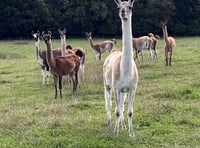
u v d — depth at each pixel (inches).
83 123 375.9
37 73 821.2
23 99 544.7
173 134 332.2
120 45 1480.1
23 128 367.9
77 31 2096.5
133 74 314.3
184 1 2167.8
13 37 2026.3
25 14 1977.1
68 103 484.1
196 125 355.6
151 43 971.9
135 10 2097.7
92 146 300.7
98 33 2126.0
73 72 584.4
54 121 379.2
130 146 302.0
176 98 482.0
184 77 642.2
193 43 1567.4
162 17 2108.8
